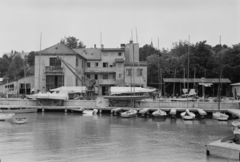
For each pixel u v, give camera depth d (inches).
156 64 3735.2
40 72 2972.4
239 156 924.6
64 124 1792.6
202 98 2662.4
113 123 1855.3
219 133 1517.0
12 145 1198.9
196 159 999.0
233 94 2997.0
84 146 1191.6
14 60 5088.6
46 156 1034.7
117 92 2412.6
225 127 1724.9
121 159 1006.4
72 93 2726.4
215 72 3378.4
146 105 2373.3
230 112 2128.4
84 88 2632.9
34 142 1261.1
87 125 1761.8
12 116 2000.5
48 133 1483.8
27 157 1020.5
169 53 5044.3
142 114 2162.9
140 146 1200.8
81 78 3174.2
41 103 2491.4
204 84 2898.6
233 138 1030.4
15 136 1397.6
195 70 3228.3
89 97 2674.7
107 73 3307.1
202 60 3417.8
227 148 953.5
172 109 2224.4
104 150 1129.4
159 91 3004.4
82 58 3213.6
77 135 1434.5
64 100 2477.9
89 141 1293.1
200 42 3550.7
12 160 983.6
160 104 2352.4
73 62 2970.0
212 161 973.8
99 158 1015.6
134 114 2167.8
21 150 1116.5
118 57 3358.8
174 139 1353.3
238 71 3302.2
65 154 1063.0
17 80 3056.1
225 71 3341.5
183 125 1800.0
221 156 973.2
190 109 2251.5
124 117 2132.1
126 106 2426.2
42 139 1330.0
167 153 1088.8
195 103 2330.2
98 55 3422.7
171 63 3750.0
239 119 1925.4
